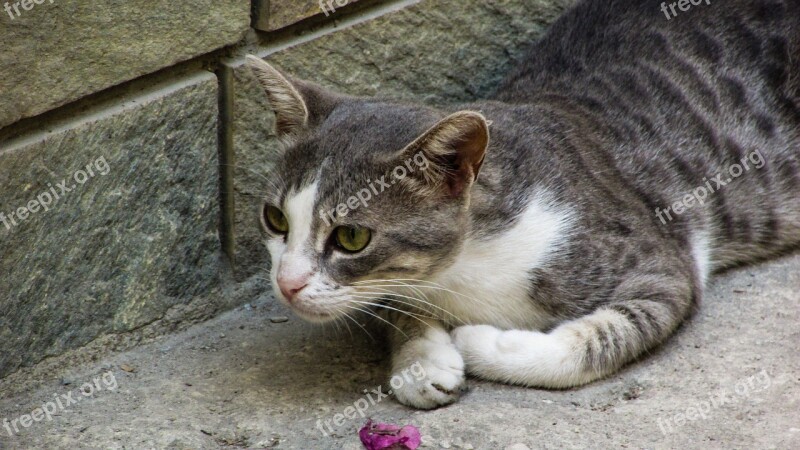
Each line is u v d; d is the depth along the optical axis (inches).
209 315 184.4
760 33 202.1
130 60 160.6
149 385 165.2
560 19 210.5
